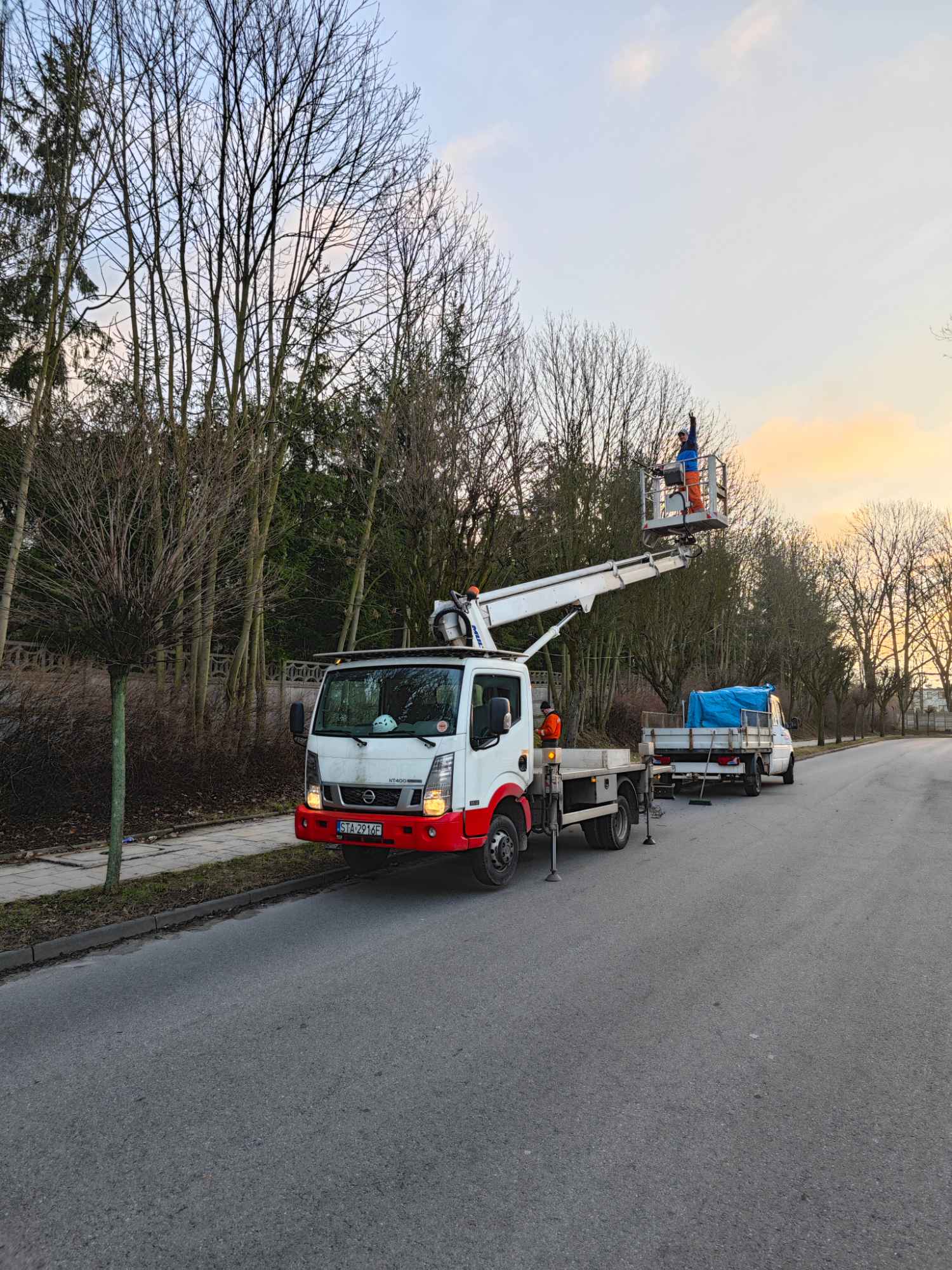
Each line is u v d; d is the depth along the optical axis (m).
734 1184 2.89
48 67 9.75
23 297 10.43
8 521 8.77
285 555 18.42
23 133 9.91
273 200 11.54
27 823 9.70
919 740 53.47
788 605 34.53
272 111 11.19
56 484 6.82
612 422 19.55
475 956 5.68
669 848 10.35
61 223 9.79
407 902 7.32
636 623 22.31
